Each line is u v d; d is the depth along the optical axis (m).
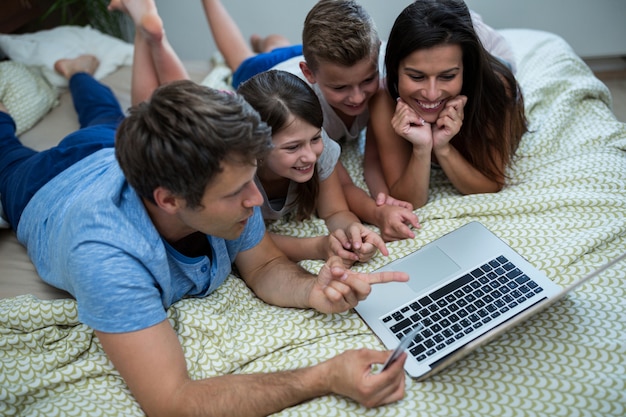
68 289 1.08
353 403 0.91
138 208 0.93
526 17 2.28
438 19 1.18
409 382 0.94
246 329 1.06
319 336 1.04
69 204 1.12
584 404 0.87
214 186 0.83
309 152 1.14
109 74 2.00
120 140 0.85
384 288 1.08
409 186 1.34
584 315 1.01
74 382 1.00
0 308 1.10
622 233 1.16
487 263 1.10
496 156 1.36
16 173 1.40
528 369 0.94
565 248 1.13
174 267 1.01
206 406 0.87
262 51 2.11
